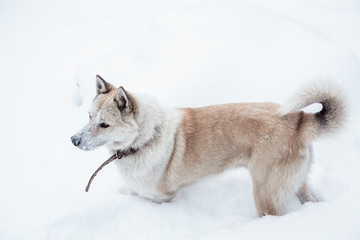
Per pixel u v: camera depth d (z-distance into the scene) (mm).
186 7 5223
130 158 2736
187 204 3041
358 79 3865
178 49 4359
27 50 5902
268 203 2643
